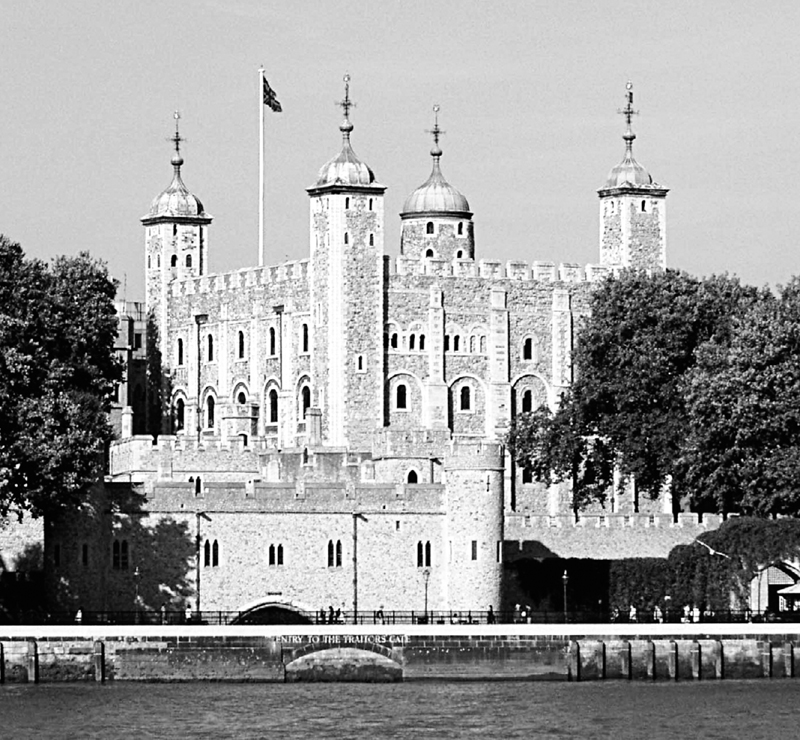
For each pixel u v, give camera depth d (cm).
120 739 18550
